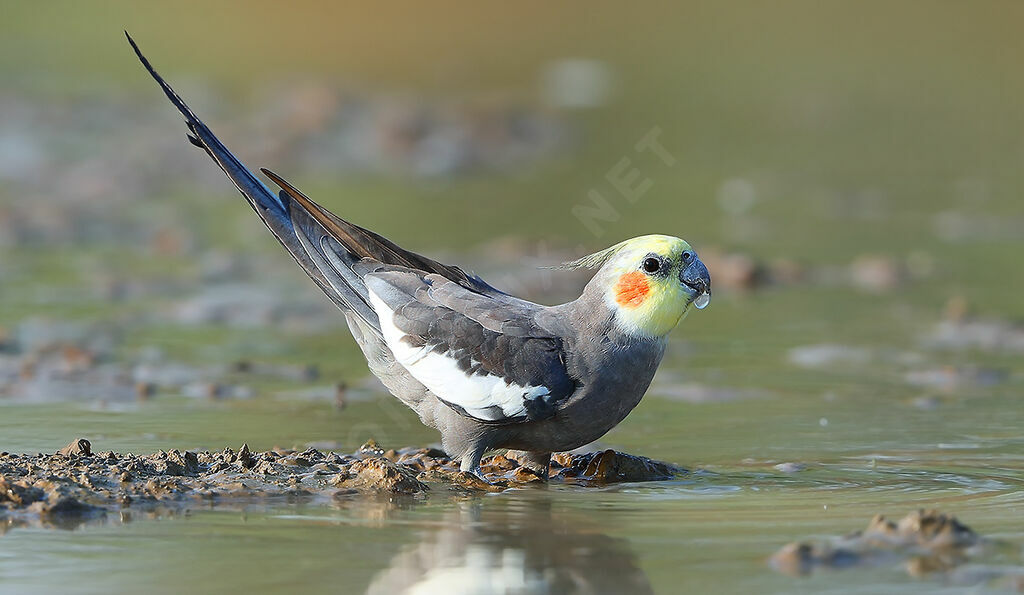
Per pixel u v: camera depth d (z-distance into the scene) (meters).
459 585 7.20
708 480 9.77
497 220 22.84
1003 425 11.70
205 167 27.97
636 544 7.94
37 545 7.82
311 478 9.42
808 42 40.38
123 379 13.24
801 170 28.52
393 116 31.66
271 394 12.82
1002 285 18.95
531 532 8.21
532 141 30.78
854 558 7.58
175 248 21.19
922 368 14.18
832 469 10.12
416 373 9.98
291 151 29.06
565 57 38.91
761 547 7.87
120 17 39.78
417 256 10.66
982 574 7.29
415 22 41.97
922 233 22.88
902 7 43.47
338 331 16.08
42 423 11.35
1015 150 30.92
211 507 8.71
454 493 9.28
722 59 39.00
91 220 23.08
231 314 16.84
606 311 9.93
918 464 10.25
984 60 39.00
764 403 12.64
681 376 13.84
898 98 35.69
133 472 9.28
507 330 9.88
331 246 10.57
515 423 9.85
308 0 42.34
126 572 7.37
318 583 7.22
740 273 19.12
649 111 33.72
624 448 10.92
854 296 18.39
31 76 33.56
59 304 17.05
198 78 34.69
